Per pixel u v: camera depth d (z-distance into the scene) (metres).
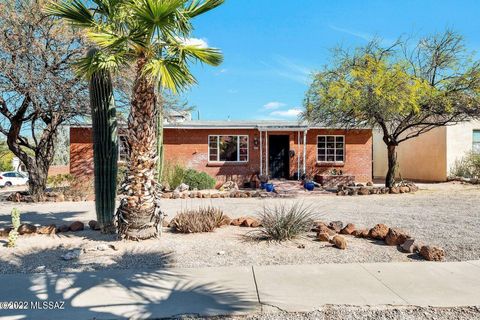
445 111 15.31
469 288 4.70
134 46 6.83
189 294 4.58
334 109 15.64
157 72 6.31
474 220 9.45
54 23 12.81
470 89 14.92
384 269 5.46
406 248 6.36
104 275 5.29
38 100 12.97
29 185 15.45
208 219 8.02
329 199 14.83
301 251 6.45
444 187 18.33
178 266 5.73
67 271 5.54
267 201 14.34
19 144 15.81
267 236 7.35
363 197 15.42
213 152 21.39
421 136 23.77
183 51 6.82
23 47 12.48
